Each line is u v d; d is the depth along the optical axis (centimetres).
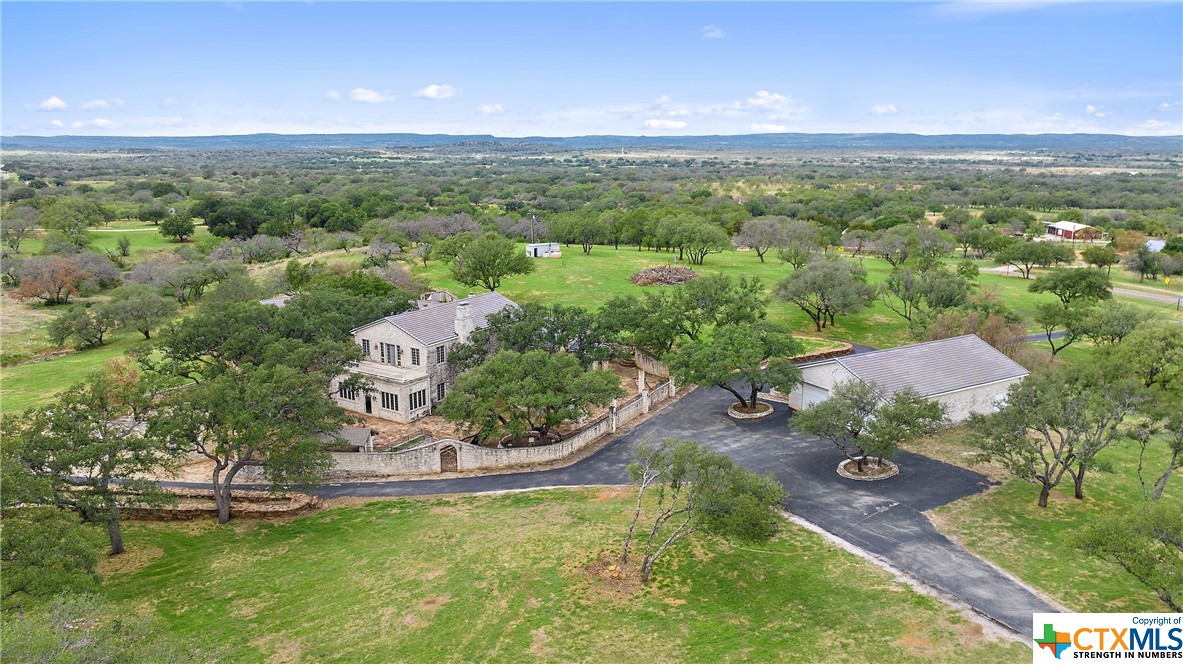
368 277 9181
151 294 9881
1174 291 11644
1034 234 17738
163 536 4331
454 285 11656
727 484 3528
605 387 5400
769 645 3061
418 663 3016
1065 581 3559
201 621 3359
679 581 3581
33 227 17150
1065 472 4900
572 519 4319
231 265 12138
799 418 4956
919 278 9362
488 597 3481
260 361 6103
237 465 4584
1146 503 3338
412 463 5206
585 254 14688
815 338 8850
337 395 6650
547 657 3020
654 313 7475
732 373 6072
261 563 3947
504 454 5266
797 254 11938
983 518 4256
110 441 3944
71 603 2575
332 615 3381
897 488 4684
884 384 5550
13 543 3172
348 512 4625
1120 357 6325
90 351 9338
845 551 3872
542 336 6462
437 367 6456
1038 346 8519
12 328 10206
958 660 2936
